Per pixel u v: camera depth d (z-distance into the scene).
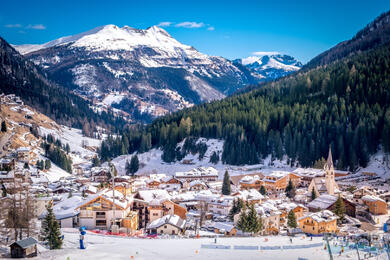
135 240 88.00
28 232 84.06
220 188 188.00
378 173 196.12
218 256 72.69
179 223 108.25
